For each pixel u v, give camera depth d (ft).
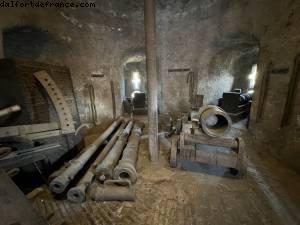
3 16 12.52
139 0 20.54
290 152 11.21
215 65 23.31
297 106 10.63
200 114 10.04
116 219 7.27
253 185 9.41
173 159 11.02
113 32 21.18
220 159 9.98
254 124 16.31
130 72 40.91
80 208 7.89
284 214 7.38
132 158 10.73
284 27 11.97
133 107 29.04
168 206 7.96
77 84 19.34
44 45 17.85
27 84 9.76
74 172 9.04
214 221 7.09
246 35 17.58
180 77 23.91
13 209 4.93
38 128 9.80
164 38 22.94
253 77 31.58
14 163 7.98
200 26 21.06
